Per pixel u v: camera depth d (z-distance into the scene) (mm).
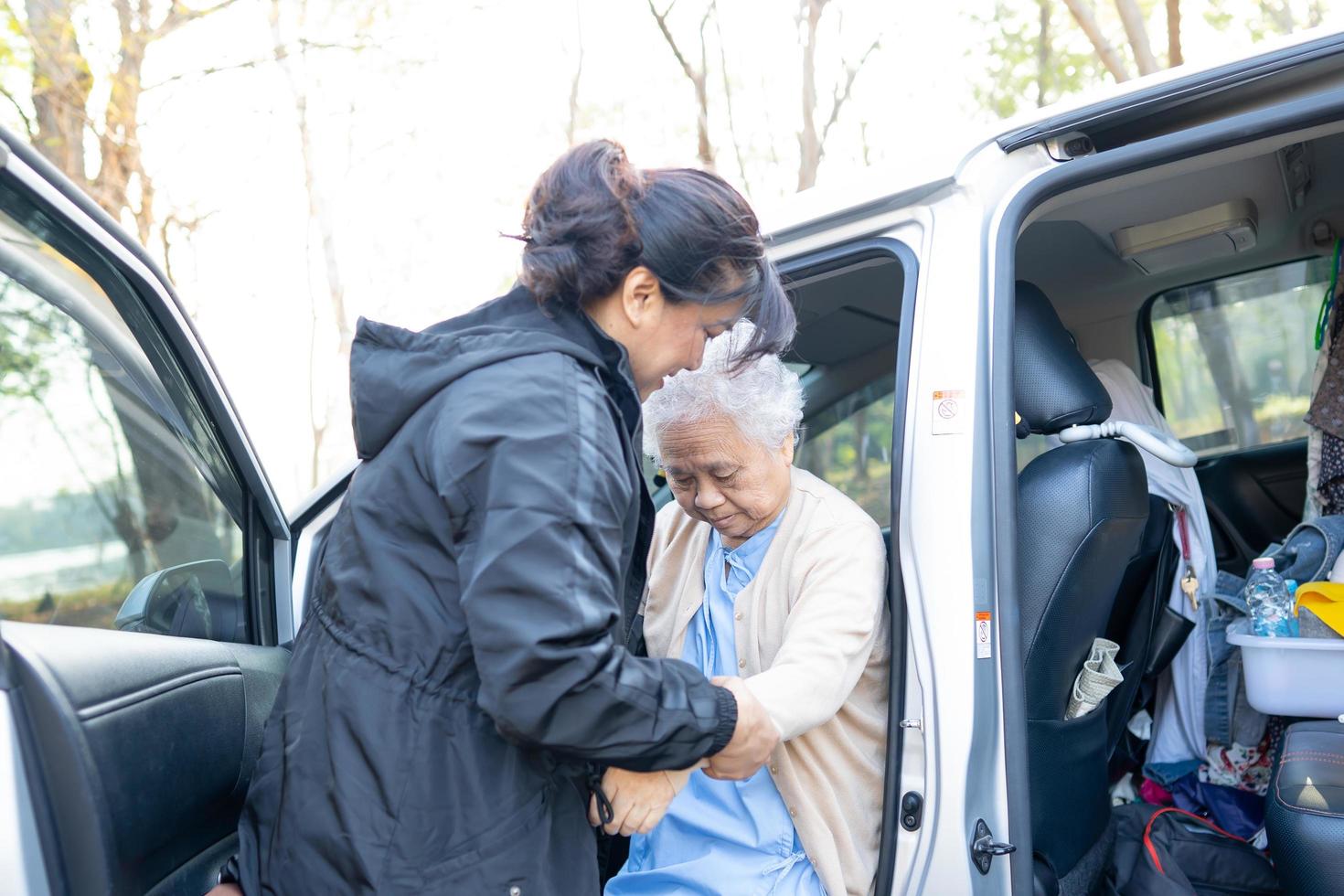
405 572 1201
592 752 1118
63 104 7906
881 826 1668
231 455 1908
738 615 1776
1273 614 2133
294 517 2105
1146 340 3199
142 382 1642
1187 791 2521
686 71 10891
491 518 1093
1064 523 1848
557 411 1146
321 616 1287
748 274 1300
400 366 1243
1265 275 3000
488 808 1168
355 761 1180
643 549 1315
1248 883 2256
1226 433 3168
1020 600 1858
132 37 8461
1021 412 1984
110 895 1105
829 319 2379
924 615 1633
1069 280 2916
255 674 1626
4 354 1301
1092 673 2037
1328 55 1587
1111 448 1920
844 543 1695
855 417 2547
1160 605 2451
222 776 1438
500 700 1068
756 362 1598
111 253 1491
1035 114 1773
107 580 1470
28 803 1050
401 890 1151
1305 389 3035
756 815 1696
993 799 1610
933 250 1744
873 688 1760
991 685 1619
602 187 1254
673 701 1156
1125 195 2332
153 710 1266
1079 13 7918
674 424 1657
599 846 1812
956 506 1641
